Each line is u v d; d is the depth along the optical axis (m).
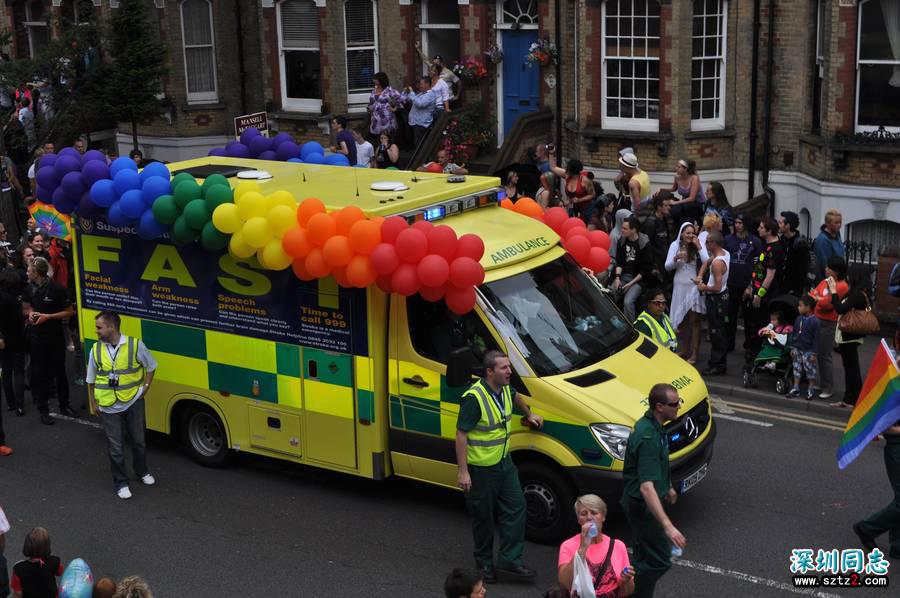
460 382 9.27
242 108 25.27
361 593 9.30
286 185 11.38
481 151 22.41
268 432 11.21
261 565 9.84
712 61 19.73
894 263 15.34
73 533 10.59
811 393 13.04
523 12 21.91
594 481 9.47
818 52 18.88
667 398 8.22
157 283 11.66
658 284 14.34
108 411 11.16
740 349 15.05
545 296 10.38
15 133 22.97
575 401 9.55
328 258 9.69
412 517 10.66
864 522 9.54
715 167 19.98
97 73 22.67
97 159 11.56
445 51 23.22
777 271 13.55
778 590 9.07
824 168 18.52
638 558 8.48
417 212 10.29
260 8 24.02
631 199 16.61
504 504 9.26
